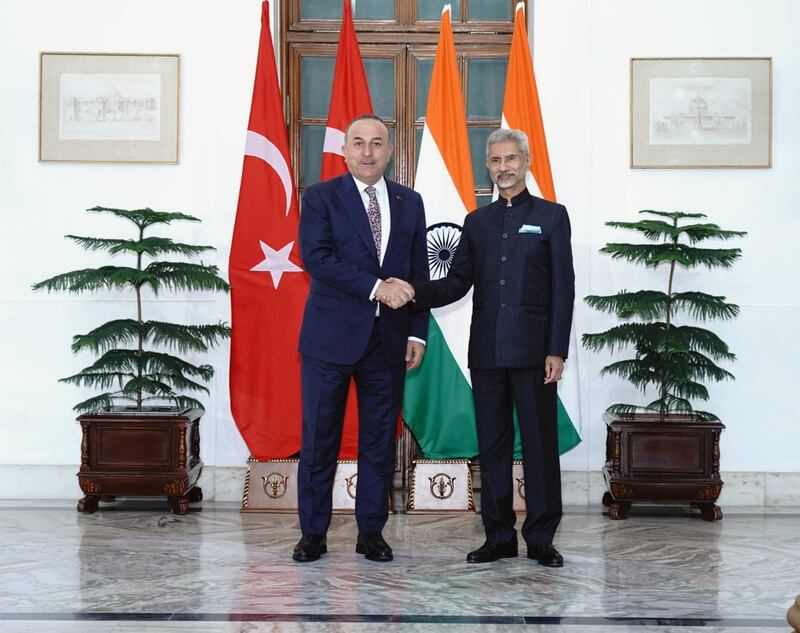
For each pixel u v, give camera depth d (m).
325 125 5.06
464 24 5.04
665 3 4.79
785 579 3.24
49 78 4.79
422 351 3.59
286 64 5.02
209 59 4.78
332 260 3.37
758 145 4.75
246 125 4.77
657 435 4.28
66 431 4.79
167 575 3.24
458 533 3.96
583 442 4.74
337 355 3.39
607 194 4.78
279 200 4.61
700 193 4.77
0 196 4.79
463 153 4.61
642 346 4.33
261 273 4.56
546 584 3.15
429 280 3.58
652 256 4.21
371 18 5.06
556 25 4.77
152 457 4.32
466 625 2.70
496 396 3.45
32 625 2.68
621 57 4.79
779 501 4.72
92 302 4.79
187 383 4.48
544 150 4.56
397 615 2.79
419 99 5.06
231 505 4.57
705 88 4.77
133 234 4.80
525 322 3.39
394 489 4.91
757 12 4.79
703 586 3.14
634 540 3.86
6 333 4.79
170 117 4.78
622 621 2.75
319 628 2.67
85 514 4.34
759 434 4.75
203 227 4.77
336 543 3.76
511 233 3.44
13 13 4.80
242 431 4.55
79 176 4.80
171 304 4.77
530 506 3.46
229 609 2.85
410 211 3.55
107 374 4.38
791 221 4.76
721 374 4.34
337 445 3.51
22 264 4.79
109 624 2.69
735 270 4.77
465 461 4.46
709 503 4.29
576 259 4.75
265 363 4.56
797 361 4.75
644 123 4.77
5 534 3.91
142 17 4.81
